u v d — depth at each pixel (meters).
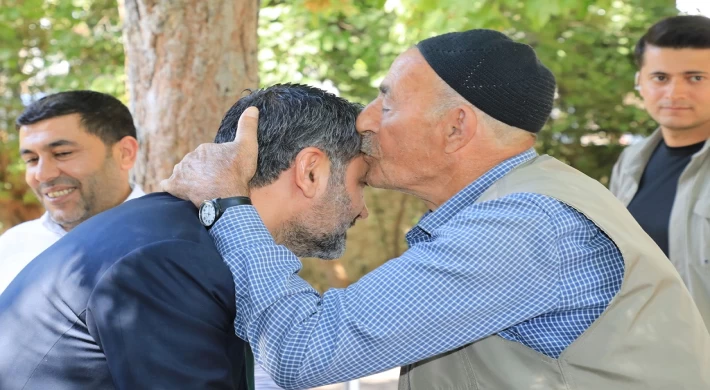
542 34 6.48
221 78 3.18
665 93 2.94
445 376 1.72
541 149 7.23
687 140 2.96
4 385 1.50
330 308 1.63
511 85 1.71
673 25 2.96
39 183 2.62
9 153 8.05
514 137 1.75
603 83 6.81
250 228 1.65
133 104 3.27
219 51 3.17
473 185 1.76
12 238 2.73
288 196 1.80
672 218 2.84
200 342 1.49
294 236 1.85
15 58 7.59
